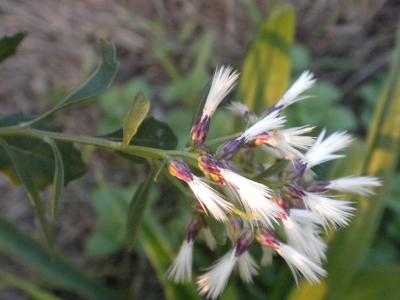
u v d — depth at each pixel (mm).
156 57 212
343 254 138
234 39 214
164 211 183
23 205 197
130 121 73
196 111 76
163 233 159
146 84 199
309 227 76
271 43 143
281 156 78
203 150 73
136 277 184
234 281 149
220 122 171
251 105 144
